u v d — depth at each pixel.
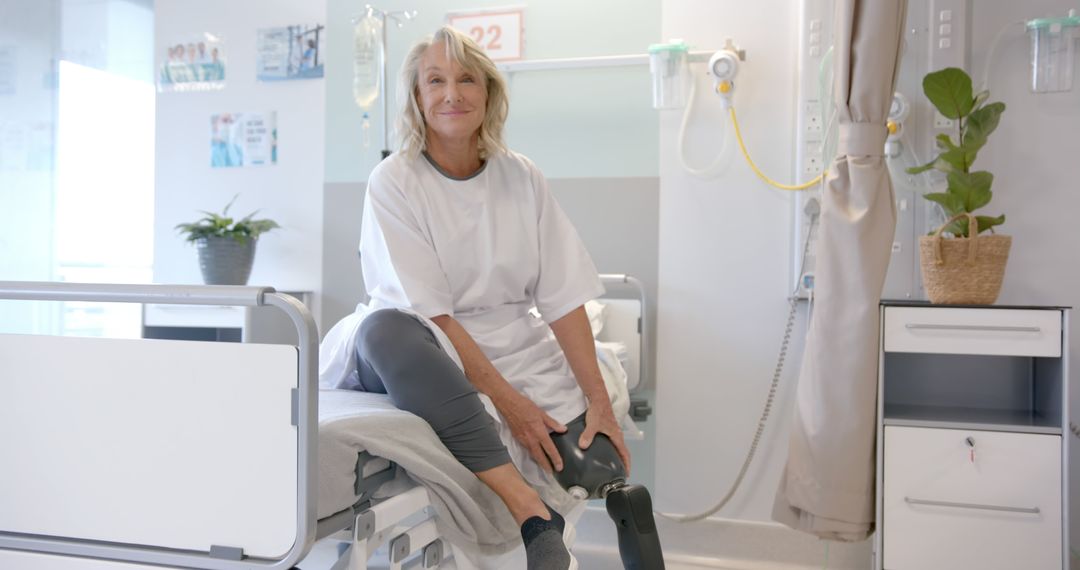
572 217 2.81
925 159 2.49
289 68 3.08
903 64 2.51
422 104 1.87
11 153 3.28
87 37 3.34
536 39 2.85
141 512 1.24
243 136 3.13
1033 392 2.40
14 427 1.29
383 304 1.81
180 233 2.89
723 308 2.69
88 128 3.34
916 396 2.54
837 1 2.23
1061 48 2.40
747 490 2.66
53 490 1.28
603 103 2.79
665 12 2.74
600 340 2.69
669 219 2.73
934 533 2.05
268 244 3.09
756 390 2.66
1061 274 2.44
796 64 2.63
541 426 1.68
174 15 3.20
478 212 1.88
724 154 2.69
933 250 2.19
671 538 2.70
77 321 3.25
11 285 1.27
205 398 1.21
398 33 2.97
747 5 2.67
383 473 1.44
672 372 2.72
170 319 2.86
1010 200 2.47
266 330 2.89
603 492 1.62
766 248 2.65
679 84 2.64
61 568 1.27
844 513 2.10
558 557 1.41
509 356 1.85
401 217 1.81
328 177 3.04
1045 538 1.99
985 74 2.48
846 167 2.17
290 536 1.17
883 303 2.14
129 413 1.24
